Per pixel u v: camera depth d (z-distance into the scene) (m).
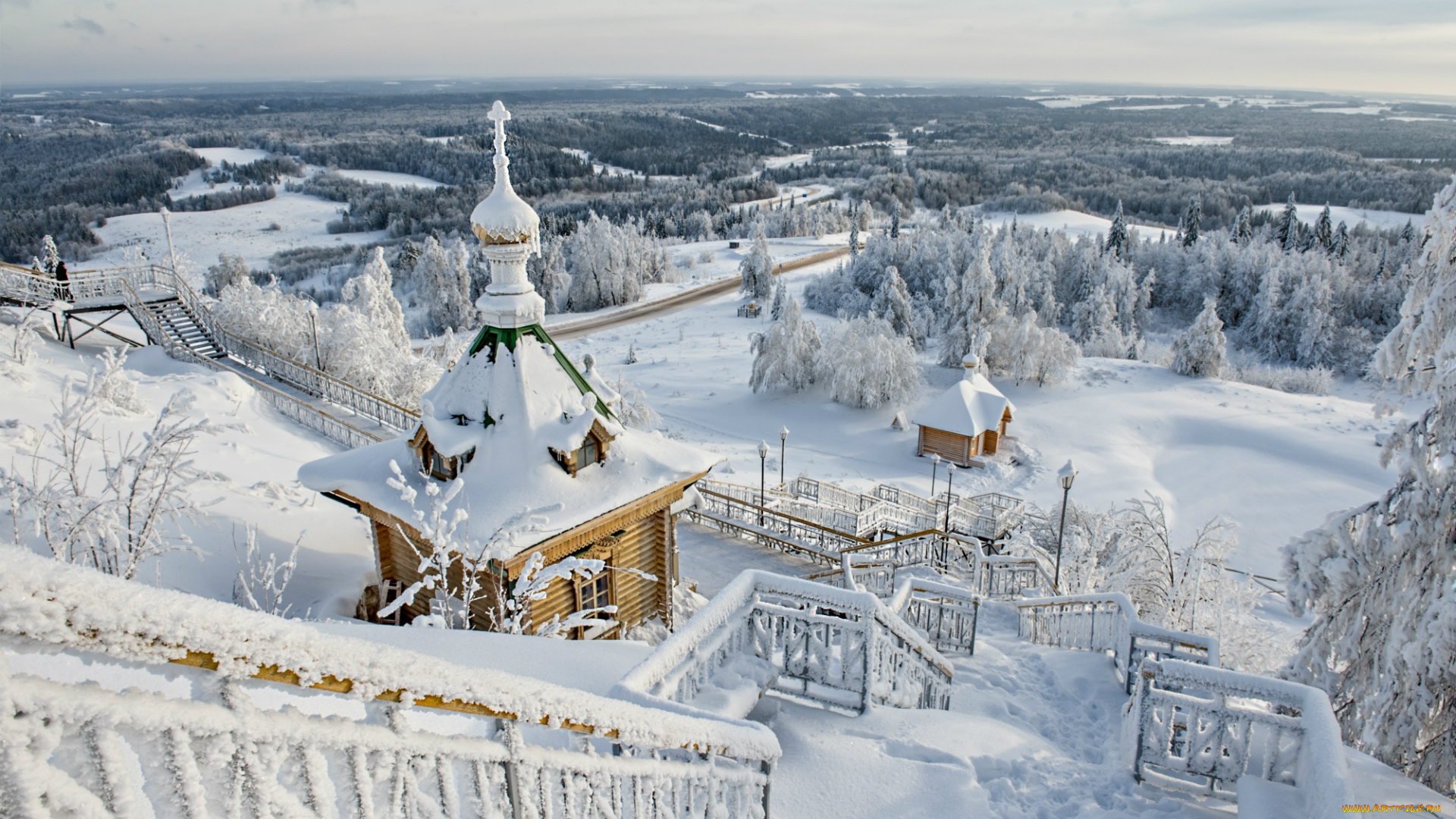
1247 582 22.08
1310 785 6.30
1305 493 39.00
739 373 56.97
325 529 14.80
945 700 10.20
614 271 87.56
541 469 11.70
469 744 2.95
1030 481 40.56
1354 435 44.56
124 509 9.41
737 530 21.02
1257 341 77.94
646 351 65.75
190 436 9.43
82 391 18.02
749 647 8.28
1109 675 11.39
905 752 7.42
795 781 6.97
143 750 1.85
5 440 13.88
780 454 41.97
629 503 12.00
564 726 3.42
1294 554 13.62
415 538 11.84
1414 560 12.37
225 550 13.11
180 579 11.93
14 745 1.52
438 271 82.00
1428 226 12.27
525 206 11.98
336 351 27.70
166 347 26.33
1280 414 47.88
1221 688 7.16
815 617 8.17
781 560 19.39
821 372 50.72
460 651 7.46
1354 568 12.95
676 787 4.65
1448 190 12.03
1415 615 12.04
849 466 41.66
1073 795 7.16
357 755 2.46
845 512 26.16
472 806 3.04
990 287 55.72
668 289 95.69
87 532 8.83
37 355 20.67
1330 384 64.44
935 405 42.91
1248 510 37.75
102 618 1.58
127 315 33.16
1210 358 54.12
